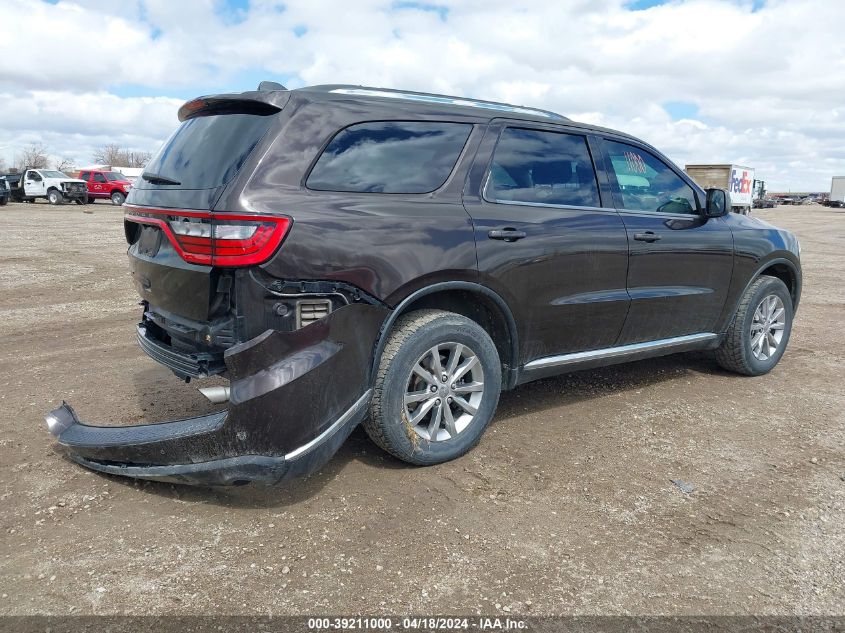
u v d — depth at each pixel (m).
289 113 2.97
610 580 2.51
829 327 7.20
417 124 3.35
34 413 4.11
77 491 3.11
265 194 2.78
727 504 3.11
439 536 2.78
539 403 4.47
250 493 3.11
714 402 4.56
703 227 4.60
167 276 3.03
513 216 3.54
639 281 4.19
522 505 3.05
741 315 4.96
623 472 3.42
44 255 12.69
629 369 5.36
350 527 2.83
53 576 2.46
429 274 3.14
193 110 3.35
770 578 2.55
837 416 4.31
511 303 3.53
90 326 6.77
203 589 2.40
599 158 4.11
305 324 2.83
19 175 34.28
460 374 3.43
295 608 2.31
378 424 3.18
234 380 2.73
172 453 2.83
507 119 3.69
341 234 2.89
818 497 3.19
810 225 31.98
